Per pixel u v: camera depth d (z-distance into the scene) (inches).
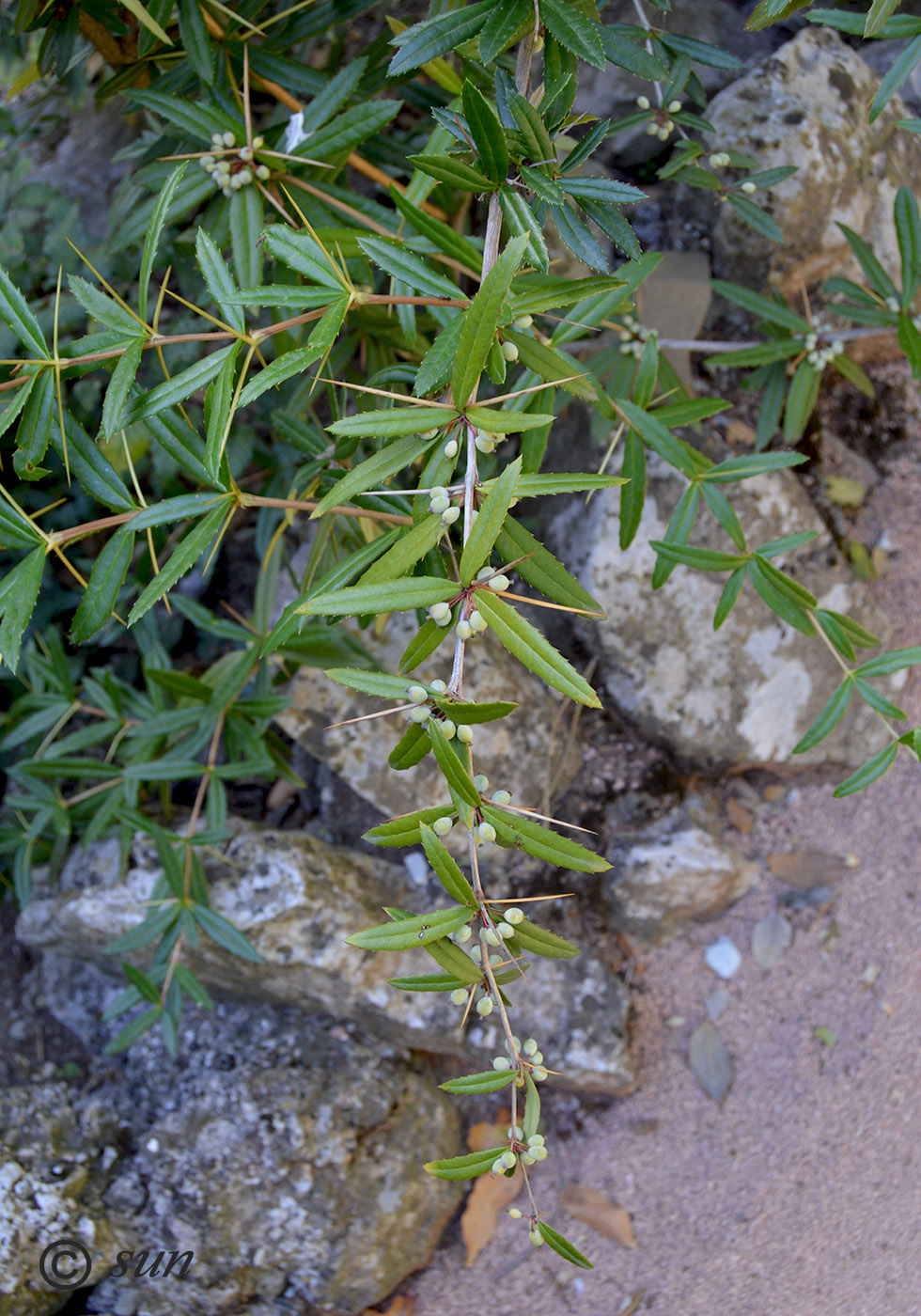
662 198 48.3
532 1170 45.5
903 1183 43.3
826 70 47.3
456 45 26.6
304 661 38.1
